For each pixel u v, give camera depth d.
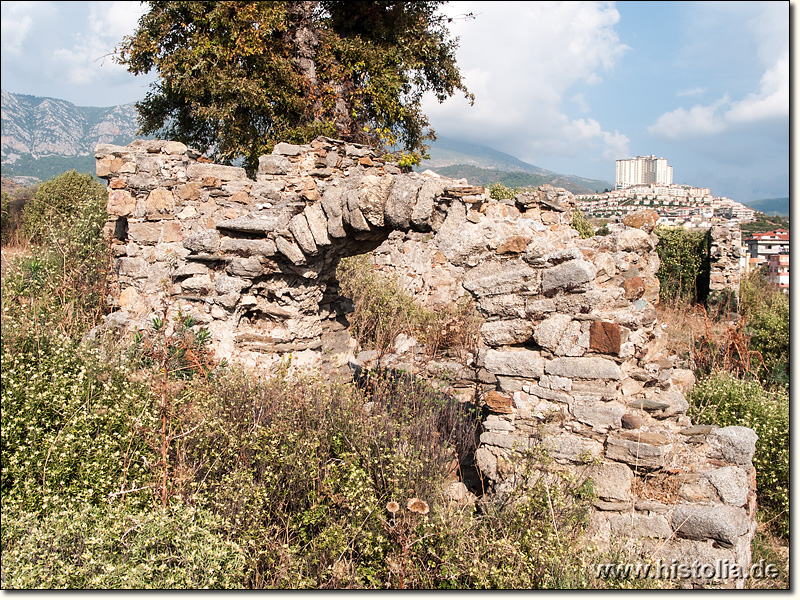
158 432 4.29
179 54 12.34
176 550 3.35
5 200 21.05
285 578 3.54
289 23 13.09
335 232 6.29
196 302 7.05
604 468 4.21
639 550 3.94
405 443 4.60
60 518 3.45
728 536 3.81
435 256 11.84
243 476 4.01
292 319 7.05
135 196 7.70
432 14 14.77
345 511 4.07
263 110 13.01
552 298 4.60
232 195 7.39
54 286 7.62
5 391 4.35
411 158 14.45
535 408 4.57
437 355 8.58
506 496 4.35
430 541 3.81
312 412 4.90
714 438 4.27
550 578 3.58
